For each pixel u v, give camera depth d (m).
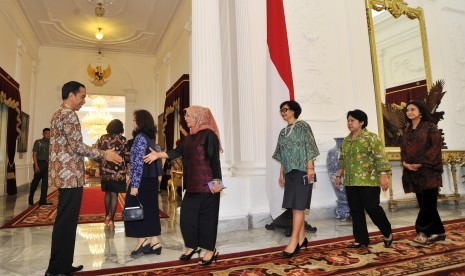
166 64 11.97
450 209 6.05
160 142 12.95
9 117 8.62
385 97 6.29
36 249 3.55
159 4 9.89
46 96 12.62
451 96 7.34
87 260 3.17
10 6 8.76
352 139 3.47
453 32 7.64
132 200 3.18
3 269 2.90
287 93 4.56
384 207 5.91
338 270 2.75
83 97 2.82
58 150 2.66
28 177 11.05
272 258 3.14
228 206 4.52
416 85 6.73
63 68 13.00
